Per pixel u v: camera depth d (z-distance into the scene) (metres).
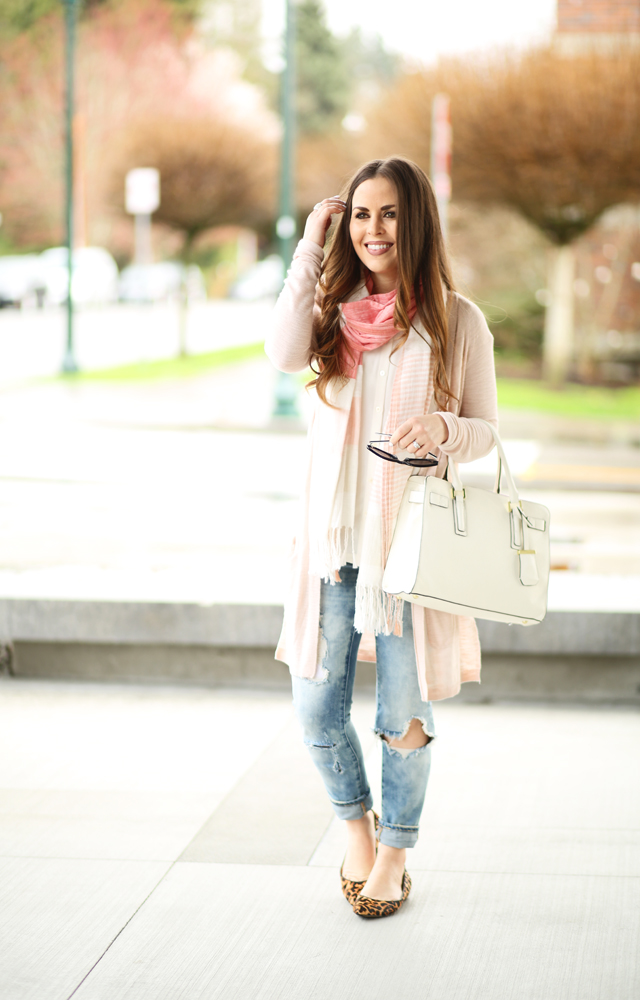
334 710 3.47
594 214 20.27
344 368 3.39
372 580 3.29
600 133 19.06
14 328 32.03
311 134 63.19
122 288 45.38
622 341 21.80
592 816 4.11
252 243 73.88
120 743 4.80
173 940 3.24
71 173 21.77
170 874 3.65
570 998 2.96
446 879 3.64
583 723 5.07
